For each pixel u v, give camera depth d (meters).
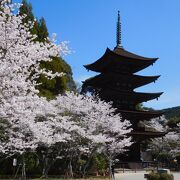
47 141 22.36
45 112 24.17
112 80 51.38
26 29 12.23
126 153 49.34
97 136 28.78
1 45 10.92
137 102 53.06
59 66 37.31
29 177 27.02
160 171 28.08
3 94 11.32
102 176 33.03
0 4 11.10
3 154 21.94
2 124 14.16
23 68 11.81
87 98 31.64
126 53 55.25
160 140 63.38
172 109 104.75
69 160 30.45
